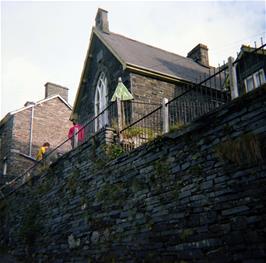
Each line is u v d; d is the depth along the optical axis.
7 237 15.84
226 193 6.10
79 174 10.94
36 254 12.35
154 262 7.13
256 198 5.61
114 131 10.16
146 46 18.66
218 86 13.90
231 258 5.72
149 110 13.78
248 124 6.09
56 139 23.77
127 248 7.94
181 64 18.09
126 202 8.40
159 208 7.40
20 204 15.46
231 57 7.00
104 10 18.39
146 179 8.01
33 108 23.41
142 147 8.39
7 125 23.05
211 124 6.77
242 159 5.95
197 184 6.71
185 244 6.57
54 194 12.32
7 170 21.25
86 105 17.41
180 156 7.27
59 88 26.23
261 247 5.35
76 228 10.21
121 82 13.23
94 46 17.47
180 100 11.70
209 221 6.25
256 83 10.66
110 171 9.35
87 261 9.21
